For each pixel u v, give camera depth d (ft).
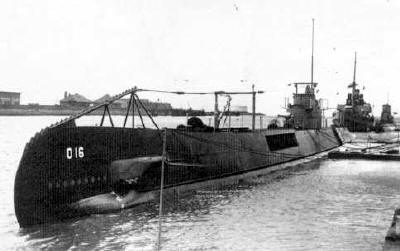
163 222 51.98
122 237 46.16
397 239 40.09
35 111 361.30
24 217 49.67
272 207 60.59
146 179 63.05
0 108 353.10
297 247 43.14
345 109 224.74
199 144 76.28
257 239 45.68
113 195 58.49
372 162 119.55
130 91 63.05
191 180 73.82
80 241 44.91
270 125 119.14
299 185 79.51
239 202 63.77
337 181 84.53
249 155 94.02
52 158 51.21
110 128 58.39
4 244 44.47
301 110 149.79
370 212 57.67
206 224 51.34
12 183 82.07
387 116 281.54
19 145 162.20
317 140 147.95
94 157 56.18
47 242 44.86
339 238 46.11
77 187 54.13
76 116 55.26
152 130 65.87
